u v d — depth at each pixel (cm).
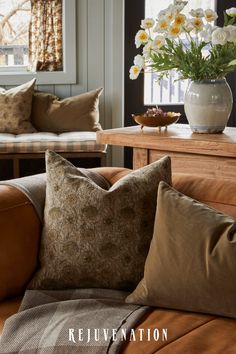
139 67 290
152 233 202
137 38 288
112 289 198
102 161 445
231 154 258
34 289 200
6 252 196
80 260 197
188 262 177
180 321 171
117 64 506
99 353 158
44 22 506
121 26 500
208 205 208
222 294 171
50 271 199
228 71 283
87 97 490
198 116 286
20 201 208
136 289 186
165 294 179
